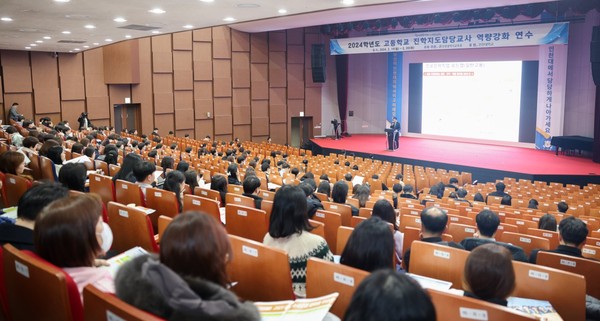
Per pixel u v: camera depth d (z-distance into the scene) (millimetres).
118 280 1647
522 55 22078
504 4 16484
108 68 21422
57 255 2055
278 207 3127
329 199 7660
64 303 1785
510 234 5117
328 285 2486
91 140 12406
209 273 1850
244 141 25422
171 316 1512
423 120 25906
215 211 4820
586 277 3650
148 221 3578
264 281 2789
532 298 3090
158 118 23094
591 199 12625
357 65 27969
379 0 9766
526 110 22219
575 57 21156
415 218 5695
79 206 2111
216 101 24562
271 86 25906
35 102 19641
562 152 20406
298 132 27469
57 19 10984
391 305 1240
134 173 5844
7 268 2021
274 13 10742
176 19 11344
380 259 2457
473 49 23641
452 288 3240
